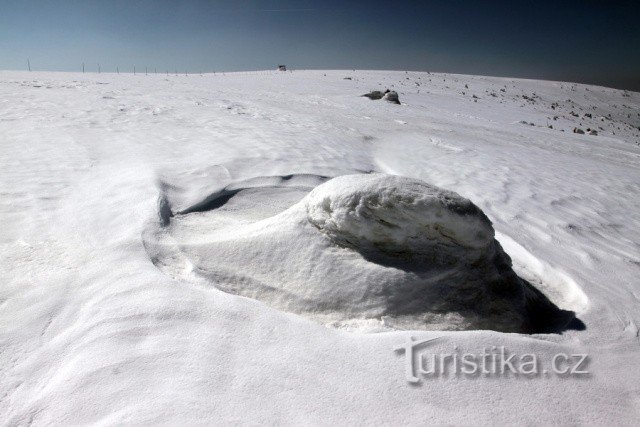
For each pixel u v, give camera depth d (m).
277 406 1.85
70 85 16.33
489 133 16.28
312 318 2.69
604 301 3.16
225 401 1.85
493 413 1.91
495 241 3.21
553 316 3.04
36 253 3.18
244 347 2.19
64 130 7.65
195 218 4.33
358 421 1.81
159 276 2.81
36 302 2.57
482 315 2.75
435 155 9.39
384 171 7.45
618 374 2.27
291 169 6.32
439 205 2.82
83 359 2.08
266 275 2.99
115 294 2.62
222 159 6.41
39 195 4.36
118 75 30.59
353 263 2.88
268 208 5.02
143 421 1.73
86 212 3.93
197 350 2.14
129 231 3.48
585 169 10.24
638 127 45.34
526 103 41.97
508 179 7.76
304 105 18.17
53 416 1.78
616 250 4.71
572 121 34.81
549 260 4.03
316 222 3.14
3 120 8.12
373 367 2.11
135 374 1.98
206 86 23.73
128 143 7.05
